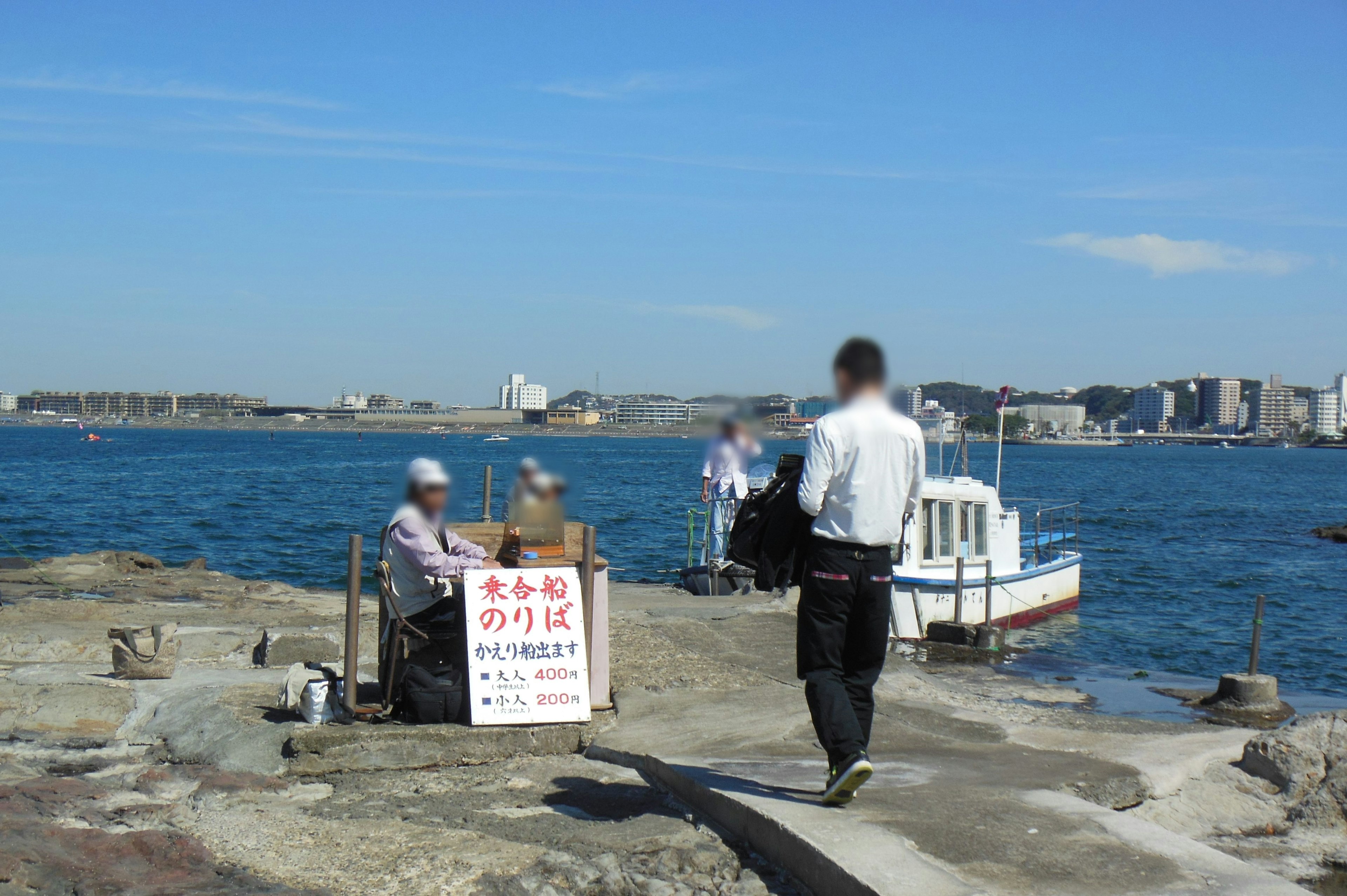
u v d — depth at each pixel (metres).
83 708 7.42
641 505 42.06
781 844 4.52
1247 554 33.00
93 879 4.47
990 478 75.38
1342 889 4.80
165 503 41.75
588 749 6.55
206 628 10.91
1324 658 17.14
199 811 5.48
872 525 4.70
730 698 7.39
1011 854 4.26
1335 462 151.75
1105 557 31.27
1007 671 14.45
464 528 7.15
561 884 4.45
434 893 4.44
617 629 10.10
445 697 6.57
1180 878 4.08
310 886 4.51
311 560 24.66
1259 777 5.84
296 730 6.28
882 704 7.34
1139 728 7.57
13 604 12.13
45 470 66.38
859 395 4.81
